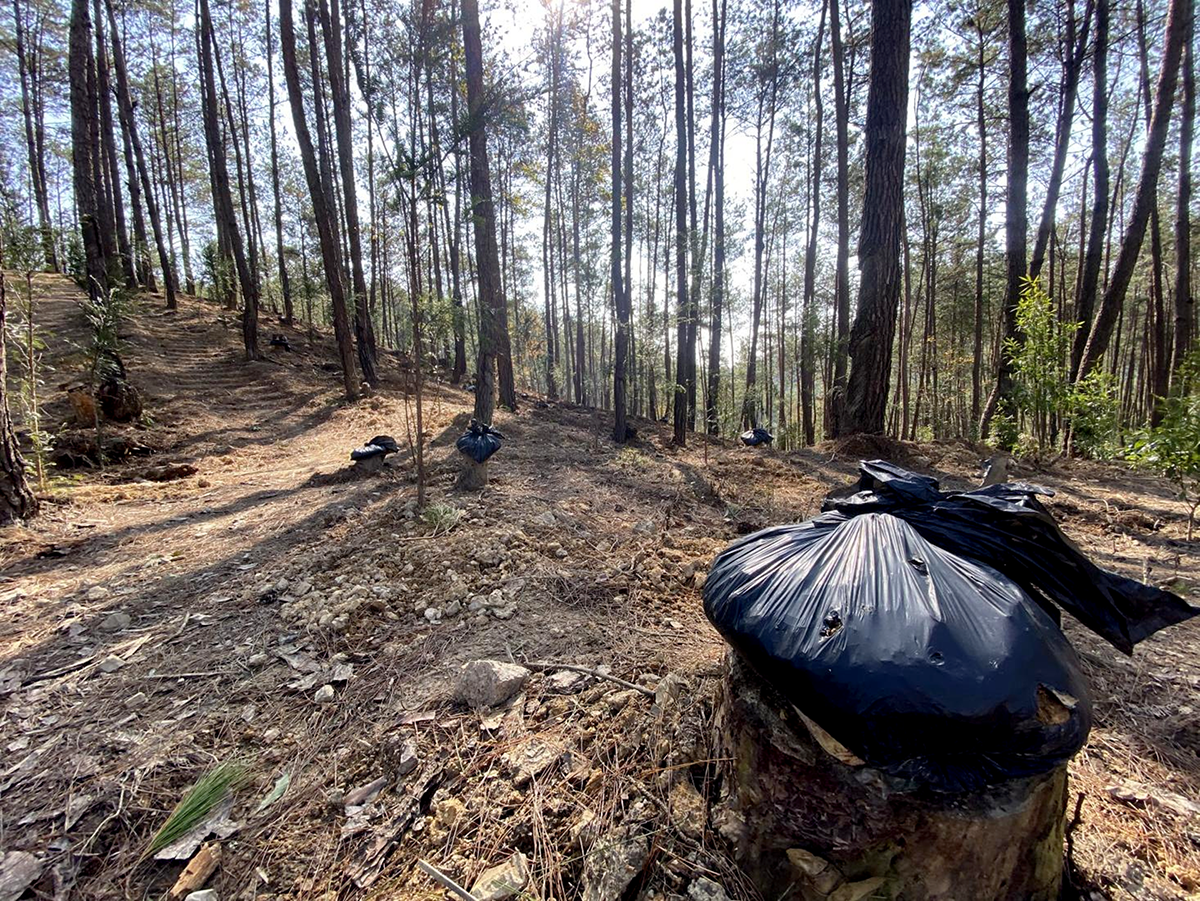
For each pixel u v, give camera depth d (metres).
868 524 1.47
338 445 8.20
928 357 19.84
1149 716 2.05
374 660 2.42
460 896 1.25
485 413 6.55
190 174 23.92
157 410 8.86
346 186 12.21
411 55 6.14
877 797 1.23
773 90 13.56
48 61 20.02
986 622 1.17
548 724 1.96
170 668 2.37
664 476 5.98
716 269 11.25
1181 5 6.73
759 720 1.41
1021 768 1.14
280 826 1.66
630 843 1.48
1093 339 7.63
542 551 3.50
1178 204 8.07
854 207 17.00
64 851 1.57
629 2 8.76
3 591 3.08
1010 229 7.90
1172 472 4.01
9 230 8.35
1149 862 1.47
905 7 6.09
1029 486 1.61
